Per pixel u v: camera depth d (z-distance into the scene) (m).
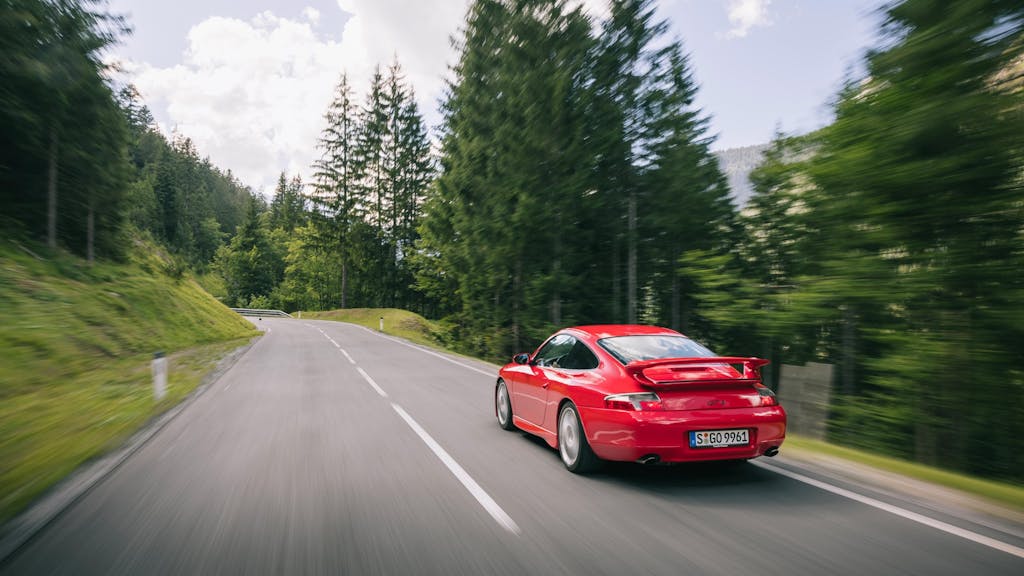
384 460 5.77
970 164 7.32
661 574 3.06
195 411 9.02
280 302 84.44
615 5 23.05
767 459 5.61
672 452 4.52
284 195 109.06
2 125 24.03
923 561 3.17
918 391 9.29
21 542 3.69
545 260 24.44
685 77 24.17
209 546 3.58
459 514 4.12
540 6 23.06
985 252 7.71
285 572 3.18
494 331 27.98
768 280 15.81
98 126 27.75
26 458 6.20
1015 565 3.11
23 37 23.62
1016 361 7.93
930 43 7.16
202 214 112.25
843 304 9.60
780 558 3.24
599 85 23.30
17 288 17.52
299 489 4.81
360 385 11.77
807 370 7.97
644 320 28.23
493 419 8.05
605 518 3.99
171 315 26.33
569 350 5.96
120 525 3.99
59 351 14.96
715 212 24.55
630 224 24.50
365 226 62.91
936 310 8.44
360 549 3.50
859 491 4.54
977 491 4.47
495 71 25.55
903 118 7.71
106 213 29.39
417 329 44.25
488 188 25.56
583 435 5.11
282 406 9.29
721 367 4.99
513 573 3.12
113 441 6.89
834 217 9.29
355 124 62.91
